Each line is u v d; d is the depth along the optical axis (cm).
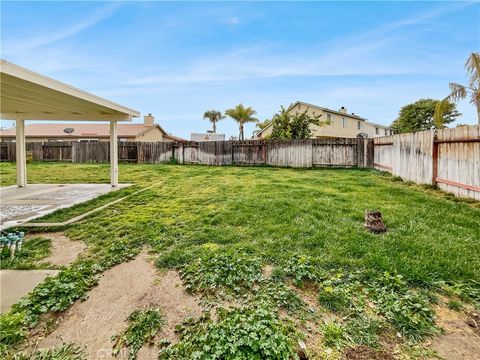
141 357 161
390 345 166
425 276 232
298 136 1537
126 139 1964
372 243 298
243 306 204
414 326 178
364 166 1130
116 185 748
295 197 526
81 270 261
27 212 484
